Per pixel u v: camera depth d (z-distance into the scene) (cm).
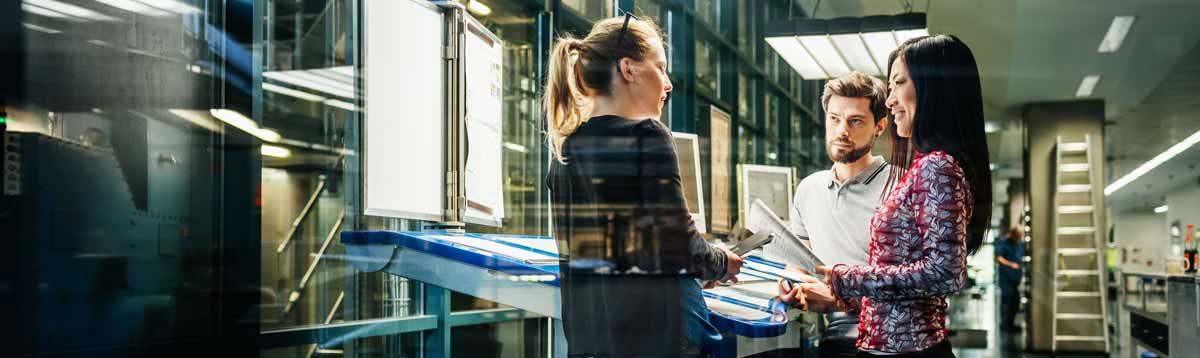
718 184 357
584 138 195
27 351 258
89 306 271
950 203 178
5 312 255
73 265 267
